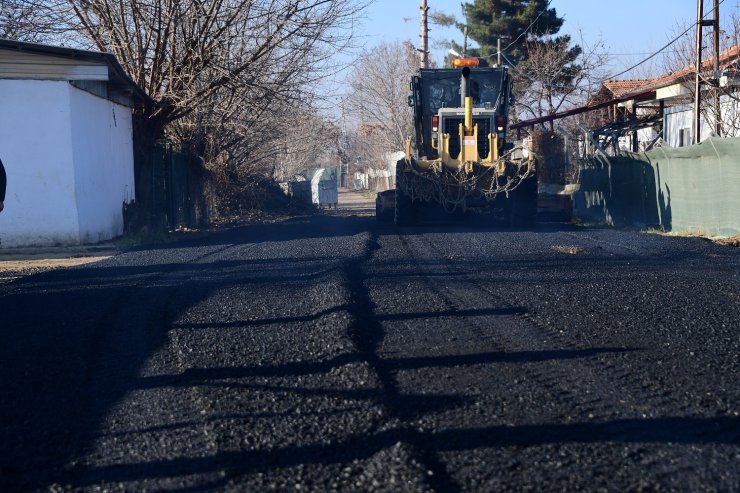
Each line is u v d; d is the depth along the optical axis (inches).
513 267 452.4
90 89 655.8
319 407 201.3
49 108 614.2
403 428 181.0
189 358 254.2
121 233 741.3
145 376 236.2
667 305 331.3
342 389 215.9
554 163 1328.7
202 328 298.7
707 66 987.3
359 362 236.8
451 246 564.7
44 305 353.7
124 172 761.6
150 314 327.3
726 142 606.9
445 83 799.7
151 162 810.8
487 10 1898.4
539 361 243.1
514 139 1582.2
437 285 390.9
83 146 641.0
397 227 761.6
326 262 477.7
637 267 450.0
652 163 752.3
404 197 751.1
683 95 1084.5
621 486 149.5
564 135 1270.9
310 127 1332.4
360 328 287.7
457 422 186.9
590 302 339.3
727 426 182.9
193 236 762.2
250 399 209.6
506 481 152.4
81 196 633.6
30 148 614.9
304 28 814.5
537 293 362.9
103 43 808.9
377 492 148.7
